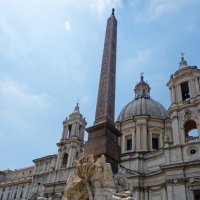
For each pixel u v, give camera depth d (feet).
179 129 126.62
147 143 154.30
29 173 206.49
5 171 230.48
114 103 66.23
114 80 70.74
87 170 46.88
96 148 55.67
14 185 195.83
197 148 115.96
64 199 48.32
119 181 51.03
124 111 181.68
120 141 163.53
